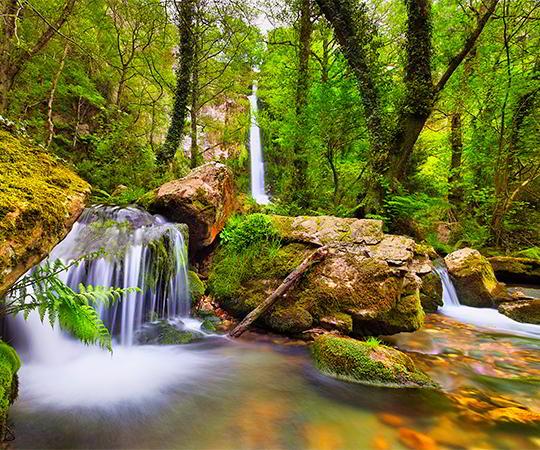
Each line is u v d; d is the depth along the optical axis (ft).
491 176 43.14
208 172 21.68
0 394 6.24
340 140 30.30
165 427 8.16
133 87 50.01
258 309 15.64
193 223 19.21
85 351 11.43
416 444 7.88
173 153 35.94
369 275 15.78
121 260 14.47
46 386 9.33
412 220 30.89
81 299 8.52
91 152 36.55
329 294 15.60
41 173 7.55
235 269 18.24
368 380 10.87
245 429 8.28
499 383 11.44
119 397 9.39
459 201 45.32
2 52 25.35
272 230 18.80
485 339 16.35
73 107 43.91
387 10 37.65
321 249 16.75
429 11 28.35
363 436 8.17
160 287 16.08
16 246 5.43
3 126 8.48
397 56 34.73
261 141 65.00
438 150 46.85
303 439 7.97
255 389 10.50
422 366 12.76
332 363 11.60
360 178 32.91
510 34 35.12
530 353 14.51
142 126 49.57
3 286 5.30
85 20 36.06
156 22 37.01
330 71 37.60
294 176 32.50
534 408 9.71
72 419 8.05
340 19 29.60
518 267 28.68
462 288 24.17
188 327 15.72
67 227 7.02
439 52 37.42
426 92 28.48
